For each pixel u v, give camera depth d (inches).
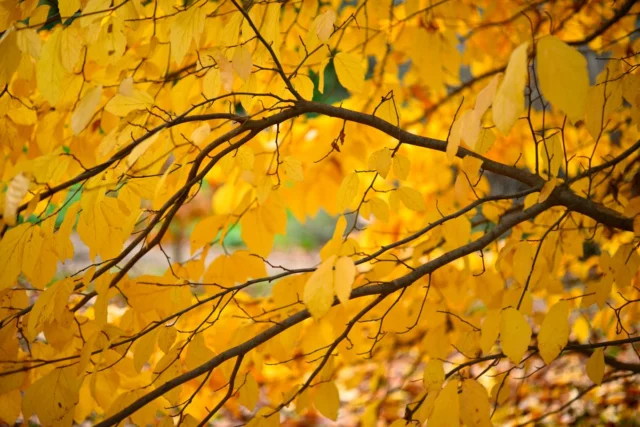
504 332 86.4
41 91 87.6
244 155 95.1
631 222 93.4
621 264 93.5
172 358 93.0
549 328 86.9
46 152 97.3
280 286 97.8
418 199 94.5
